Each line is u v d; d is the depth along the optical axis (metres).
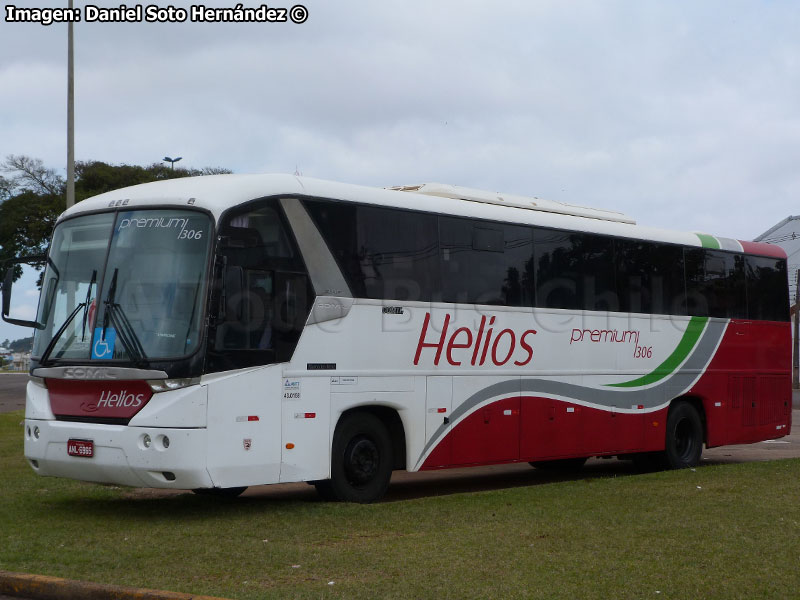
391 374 12.84
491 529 10.11
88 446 11.05
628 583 7.64
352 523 10.60
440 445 13.46
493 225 14.46
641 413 16.75
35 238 41.22
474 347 13.98
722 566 8.21
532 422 14.82
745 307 19.02
